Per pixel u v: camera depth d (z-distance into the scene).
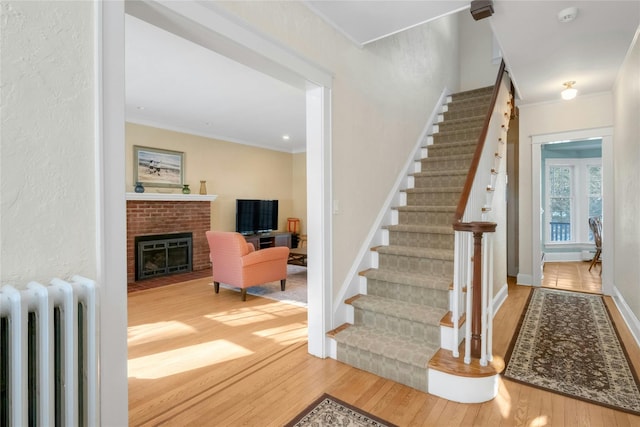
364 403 2.01
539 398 2.05
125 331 1.42
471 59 6.65
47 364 1.12
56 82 1.24
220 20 1.78
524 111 4.86
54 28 1.24
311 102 2.63
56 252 1.25
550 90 4.22
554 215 7.16
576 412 1.91
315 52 2.51
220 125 6.02
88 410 1.24
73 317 1.17
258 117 5.48
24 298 1.08
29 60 1.18
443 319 2.40
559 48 3.06
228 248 4.27
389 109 3.72
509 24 2.65
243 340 2.98
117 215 1.40
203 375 2.36
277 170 8.27
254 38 1.98
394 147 3.84
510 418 1.86
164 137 5.95
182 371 2.41
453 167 4.12
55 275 1.25
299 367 2.46
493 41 6.41
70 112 1.28
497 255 3.73
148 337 3.05
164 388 2.19
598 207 6.95
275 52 2.13
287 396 2.09
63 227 1.26
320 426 1.81
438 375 2.08
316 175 2.60
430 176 4.00
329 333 2.59
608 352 2.66
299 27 2.36
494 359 2.20
